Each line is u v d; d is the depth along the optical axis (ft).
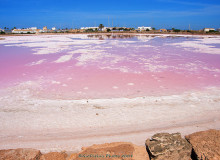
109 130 20.75
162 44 108.88
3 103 27.43
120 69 47.75
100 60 60.08
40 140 19.21
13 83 36.99
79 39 154.30
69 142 18.83
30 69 48.83
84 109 25.53
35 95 30.53
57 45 105.29
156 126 21.40
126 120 22.66
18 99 28.91
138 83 36.40
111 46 99.66
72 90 32.81
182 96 29.68
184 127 21.20
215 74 42.68
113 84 35.83
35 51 82.17
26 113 24.54
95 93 31.35
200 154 14.34
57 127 21.40
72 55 69.92
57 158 15.81
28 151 15.69
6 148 18.03
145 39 150.92
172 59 61.82
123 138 19.30
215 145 15.23
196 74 42.78
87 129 20.98
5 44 117.50
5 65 54.29
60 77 40.88
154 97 29.30
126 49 87.15
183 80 38.17
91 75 42.29
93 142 18.74
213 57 64.75
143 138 19.22
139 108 25.61
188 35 197.77
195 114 24.00
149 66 51.24
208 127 21.17
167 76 41.16
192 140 16.24
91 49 86.79
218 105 26.45
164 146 14.96
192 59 61.57
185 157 14.80
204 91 31.86
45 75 42.70
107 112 24.62
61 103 27.40
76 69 48.11
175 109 25.29
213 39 140.36
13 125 21.83
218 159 13.53
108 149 15.98
